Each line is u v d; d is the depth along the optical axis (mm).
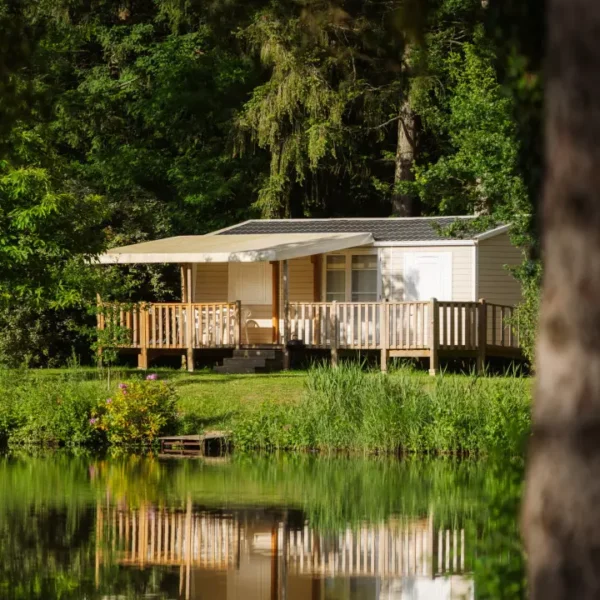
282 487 30203
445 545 23391
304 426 37062
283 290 48938
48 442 39312
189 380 44406
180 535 24406
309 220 56344
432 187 50500
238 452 37094
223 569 21344
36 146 38844
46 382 41719
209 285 55312
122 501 28328
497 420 35000
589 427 7164
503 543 15055
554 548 7227
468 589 18969
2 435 39812
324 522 25734
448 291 50625
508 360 51875
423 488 29828
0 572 21062
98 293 44219
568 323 7230
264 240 51031
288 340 48906
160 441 38344
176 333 49844
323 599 19125
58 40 45812
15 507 27453
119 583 20219
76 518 26234
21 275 40094
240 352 49125
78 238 40094
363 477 31750
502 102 41188
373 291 52094
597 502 7137
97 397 40219
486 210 46719
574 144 7230
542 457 7332
